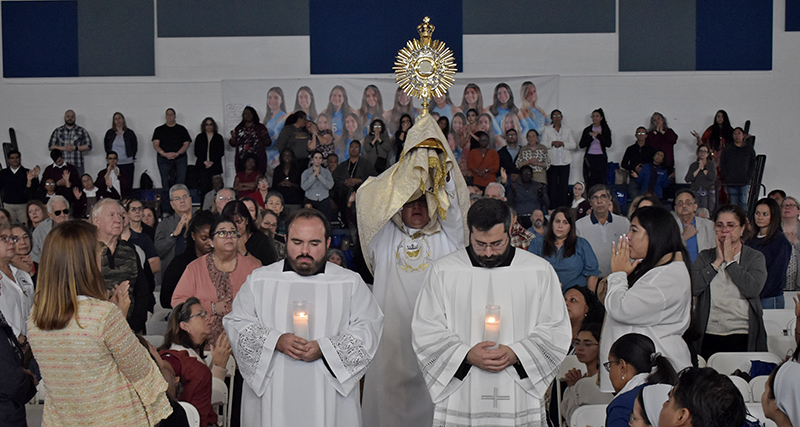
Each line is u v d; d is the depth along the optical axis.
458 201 4.05
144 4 12.39
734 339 4.96
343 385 3.19
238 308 3.36
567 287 6.20
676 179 12.63
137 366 2.85
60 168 11.39
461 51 12.55
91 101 12.39
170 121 11.90
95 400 2.76
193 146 12.38
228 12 12.46
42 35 12.34
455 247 4.24
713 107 12.59
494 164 11.27
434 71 4.01
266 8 12.48
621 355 3.18
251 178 11.29
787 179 12.66
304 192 10.89
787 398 2.75
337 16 12.46
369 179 4.13
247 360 3.20
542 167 11.34
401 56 4.05
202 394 3.76
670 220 3.60
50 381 2.76
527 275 3.35
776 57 12.58
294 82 12.23
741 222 4.74
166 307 5.61
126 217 6.54
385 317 4.21
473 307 3.34
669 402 2.43
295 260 3.31
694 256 6.52
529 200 10.87
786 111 12.59
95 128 12.39
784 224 7.32
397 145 11.43
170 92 12.45
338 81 12.26
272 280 3.35
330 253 6.45
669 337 3.52
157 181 12.45
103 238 4.96
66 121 11.94
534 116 12.09
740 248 4.83
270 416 3.21
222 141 11.82
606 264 6.92
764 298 5.88
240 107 12.23
